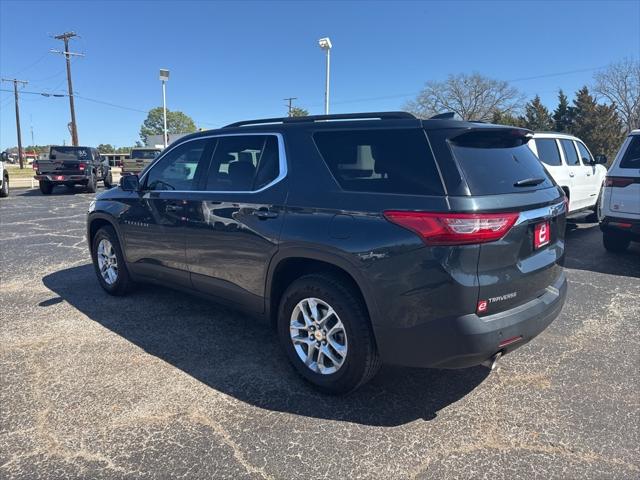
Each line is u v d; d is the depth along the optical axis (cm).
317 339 321
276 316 363
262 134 371
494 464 256
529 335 290
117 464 256
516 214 278
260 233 343
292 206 327
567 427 288
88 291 552
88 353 386
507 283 277
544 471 251
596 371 358
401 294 273
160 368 362
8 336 420
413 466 255
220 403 314
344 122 325
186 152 434
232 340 414
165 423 292
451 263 260
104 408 307
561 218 336
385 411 306
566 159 877
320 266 324
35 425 290
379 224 281
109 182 2495
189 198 408
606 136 4409
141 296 530
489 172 286
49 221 1136
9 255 748
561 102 4747
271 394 325
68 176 1941
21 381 341
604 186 683
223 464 256
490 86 5512
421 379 347
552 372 357
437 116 315
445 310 263
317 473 249
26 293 545
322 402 316
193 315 473
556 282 334
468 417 299
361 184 300
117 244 506
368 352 297
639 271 639
